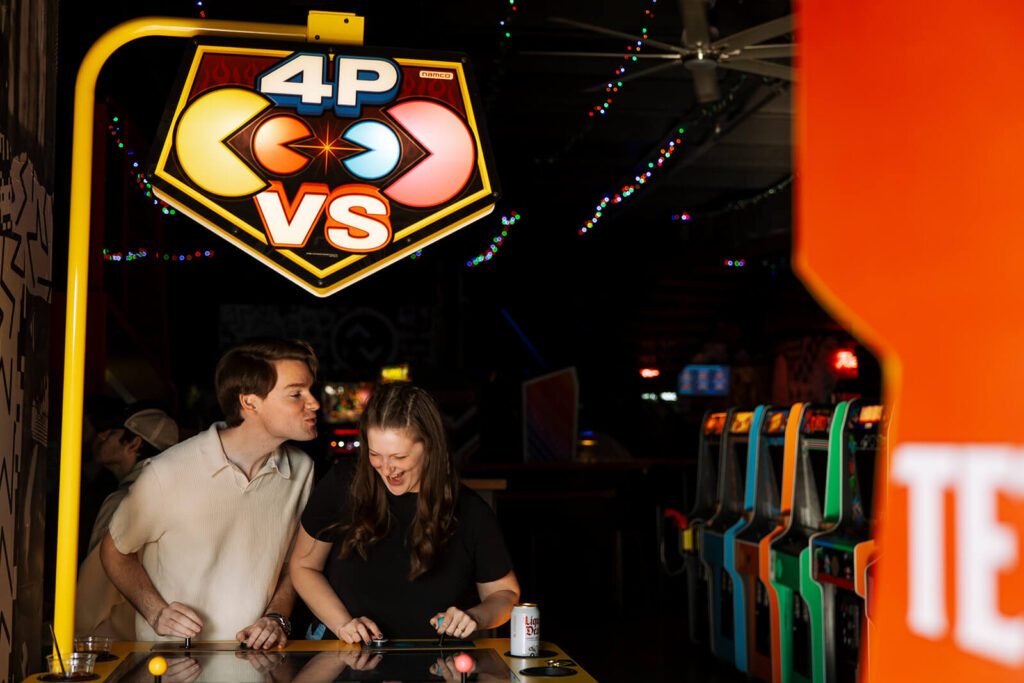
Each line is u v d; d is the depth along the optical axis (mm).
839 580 3830
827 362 11852
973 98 326
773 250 11273
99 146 5199
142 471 2260
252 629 2098
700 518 5703
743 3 6668
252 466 2336
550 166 10062
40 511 1983
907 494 337
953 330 327
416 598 2268
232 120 2010
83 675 1812
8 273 1732
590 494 7109
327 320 11875
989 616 317
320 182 2035
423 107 2059
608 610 7012
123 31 1922
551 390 9188
